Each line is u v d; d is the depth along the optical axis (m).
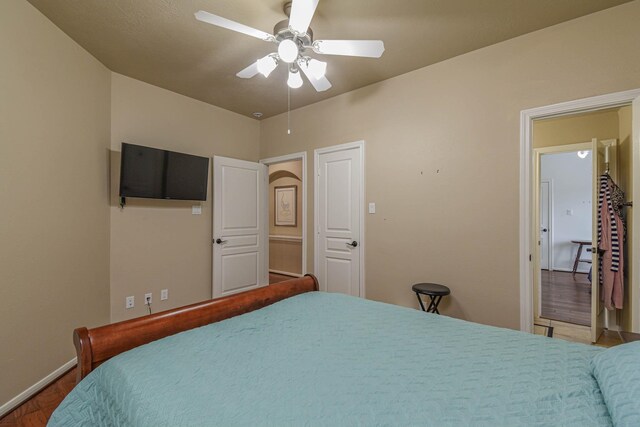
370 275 3.30
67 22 2.22
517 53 2.44
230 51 2.63
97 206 2.74
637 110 1.96
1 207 1.84
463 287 2.70
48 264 2.19
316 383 1.05
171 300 3.45
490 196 2.57
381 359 1.23
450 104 2.77
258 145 4.49
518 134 2.44
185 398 0.95
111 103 2.96
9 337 1.89
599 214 3.03
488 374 1.11
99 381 1.12
